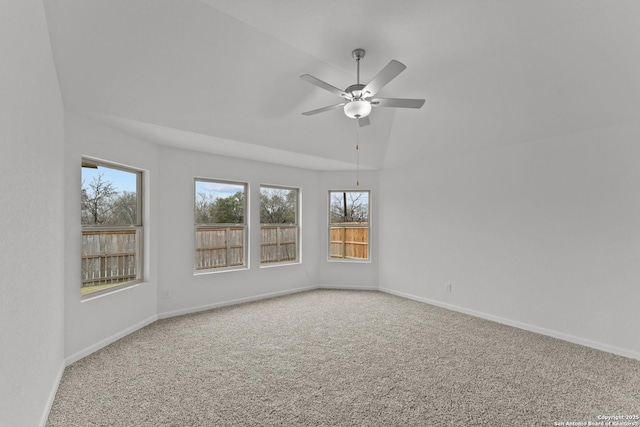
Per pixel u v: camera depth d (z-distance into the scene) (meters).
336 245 6.18
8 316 1.36
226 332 3.68
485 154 4.31
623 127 3.09
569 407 2.22
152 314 4.04
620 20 2.34
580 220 3.39
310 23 2.56
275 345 3.30
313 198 6.03
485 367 2.81
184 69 2.86
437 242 4.93
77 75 2.53
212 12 2.48
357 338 3.51
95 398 2.30
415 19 2.48
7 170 1.34
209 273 4.67
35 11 1.74
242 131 3.84
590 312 3.30
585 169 3.35
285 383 2.53
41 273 1.94
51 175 2.23
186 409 2.18
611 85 2.83
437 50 2.93
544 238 3.69
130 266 3.79
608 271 3.19
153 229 4.05
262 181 5.30
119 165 3.57
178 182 4.36
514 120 3.63
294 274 5.75
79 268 2.98
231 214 5.06
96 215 3.36
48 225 2.13
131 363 2.87
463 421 2.06
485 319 4.23
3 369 1.30
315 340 3.45
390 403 2.26
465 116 3.91
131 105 2.98
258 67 3.10
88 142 3.09
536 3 2.25
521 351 3.17
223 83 3.14
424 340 3.46
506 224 4.06
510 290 4.00
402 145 4.96
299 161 5.25
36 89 1.79
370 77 3.45
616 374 2.69
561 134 3.54
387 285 5.76
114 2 2.19
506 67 3.11
